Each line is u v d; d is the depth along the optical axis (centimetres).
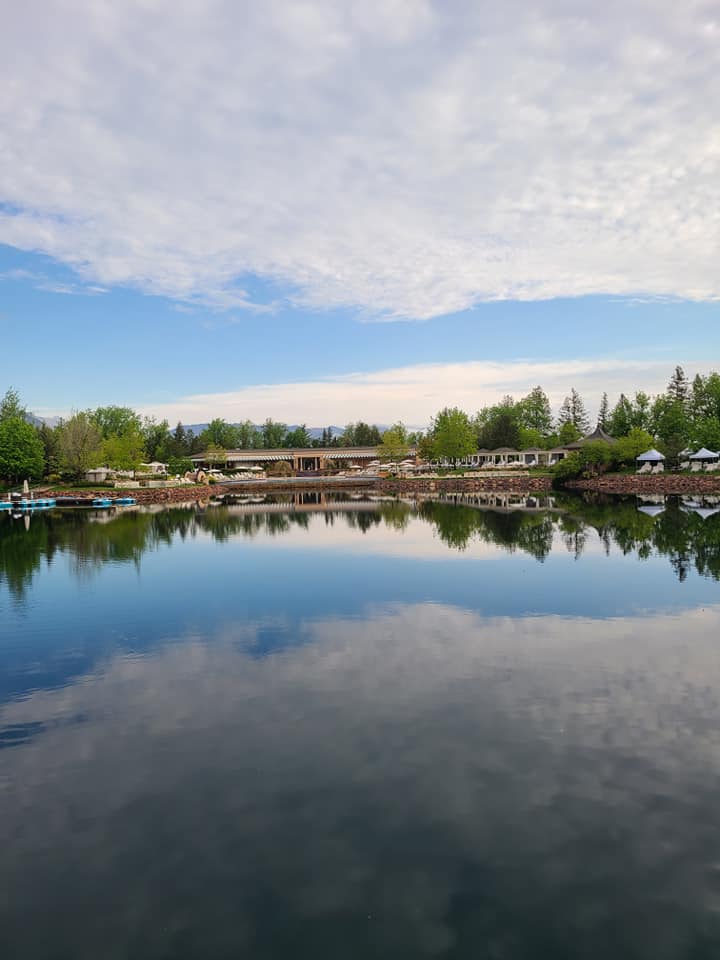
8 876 692
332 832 752
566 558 2592
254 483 9262
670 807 788
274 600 1953
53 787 870
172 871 694
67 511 5794
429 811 789
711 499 5700
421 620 1677
